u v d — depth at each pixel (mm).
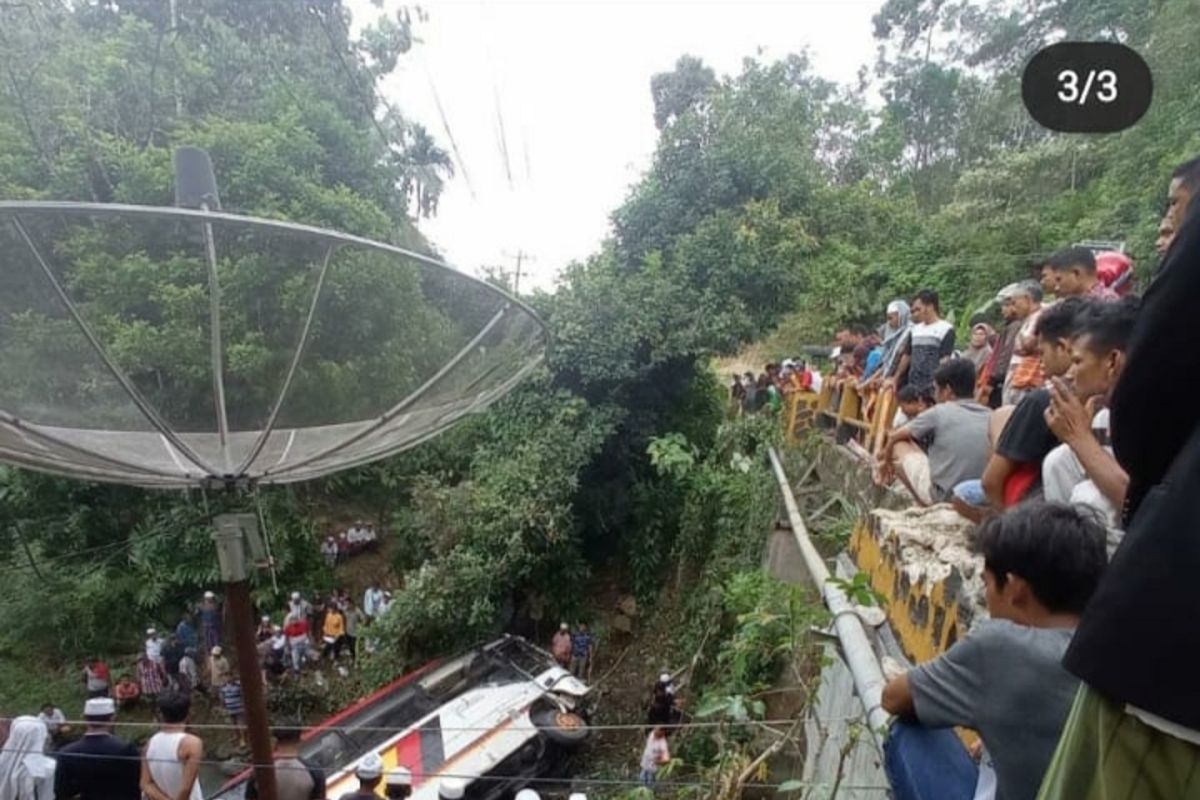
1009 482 2877
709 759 8742
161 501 13523
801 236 14680
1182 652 784
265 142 11742
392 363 2887
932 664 1736
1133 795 822
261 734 2688
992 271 16609
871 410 8039
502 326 3213
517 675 11094
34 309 2398
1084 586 1581
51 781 4930
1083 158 17531
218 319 2535
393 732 9883
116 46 11727
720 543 11445
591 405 13820
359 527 16484
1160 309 868
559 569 13273
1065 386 2307
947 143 27969
